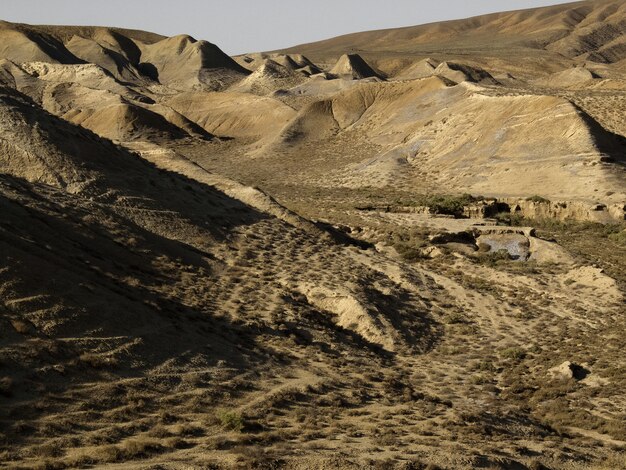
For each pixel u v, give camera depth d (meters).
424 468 22.72
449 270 56.62
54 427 22.22
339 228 66.81
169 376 27.92
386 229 66.19
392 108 140.88
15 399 23.00
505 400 34.47
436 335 44.34
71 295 30.27
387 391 32.47
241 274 45.75
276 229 56.44
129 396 25.47
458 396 34.16
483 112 115.19
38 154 48.53
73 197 45.66
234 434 23.94
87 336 28.30
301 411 27.62
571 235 73.69
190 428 23.94
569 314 48.62
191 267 43.84
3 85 56.09
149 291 37.38
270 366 32.34
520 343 43.62
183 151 142.25
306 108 149.38
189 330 33.22
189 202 54.41
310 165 123.44
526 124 105.06
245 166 126.31
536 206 83.94
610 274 56.88
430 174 106.25
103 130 149.88
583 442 29.33
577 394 35.75
